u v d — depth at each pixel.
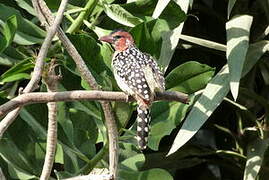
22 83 12.38
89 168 10.38
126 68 9.66
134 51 10.05
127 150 10.66
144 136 9.39
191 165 13.17
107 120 9.02
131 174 10.23
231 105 13.02
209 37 14.02
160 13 10.90
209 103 11.22
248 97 12.87
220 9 13.98
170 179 10.20
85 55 10.19
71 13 11.42
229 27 11.55
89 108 10.34
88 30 11.76
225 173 14.00
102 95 8.39
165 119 10.43
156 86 9.37
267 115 12.68
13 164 10.23
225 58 13.51
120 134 10.61
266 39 13.44
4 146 10.30
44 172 8.88
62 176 10.05
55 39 10.92
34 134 10.47
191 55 13.80
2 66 12.66
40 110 10.50
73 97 8.34
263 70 13.16
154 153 12.88
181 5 11.80
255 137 12.78
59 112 10.57
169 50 11.55
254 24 13.36
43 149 10.38
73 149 10.53
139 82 9.42
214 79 11.44
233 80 11.06
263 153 12.34
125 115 9.98
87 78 8.93
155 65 9.78
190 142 13.70
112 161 9.00
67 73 10.58
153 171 10.20
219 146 13.96
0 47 10.28
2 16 10.92
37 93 8.35
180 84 10.30
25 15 12.25
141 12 11.24
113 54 10.39
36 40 10.85
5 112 8.34
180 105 10.41
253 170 12.17
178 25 11.26
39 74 8.56
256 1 13.30
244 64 12.09
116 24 11.56
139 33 10.42
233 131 13.86
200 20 13.97
